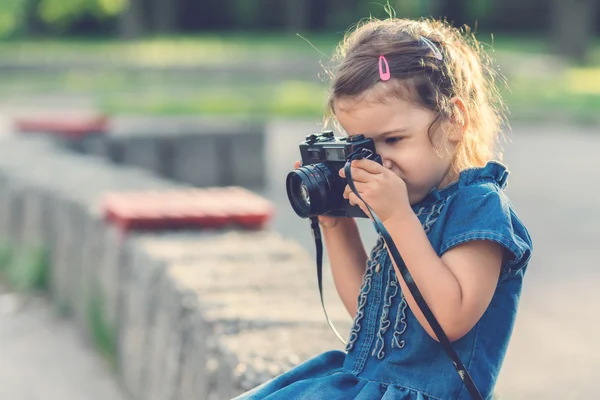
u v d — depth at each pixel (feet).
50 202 24.44
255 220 19.63
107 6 142.10
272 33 164.55
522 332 21.21
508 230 7.92
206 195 22.07
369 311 8.76
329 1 162.40
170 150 42.32
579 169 45.47
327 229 9.71
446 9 148.25
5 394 18.39
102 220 20.33
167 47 136.87
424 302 7.82
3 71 107.76
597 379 18.28
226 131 42.88
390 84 8.21
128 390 17.98
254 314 13.60
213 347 12.78
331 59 9.50
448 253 8.04
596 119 65.82
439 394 8.19
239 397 8.95
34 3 151.53
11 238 27.30
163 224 19.17
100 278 20.24
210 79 104.58
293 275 15.90
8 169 28.30
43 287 25.11
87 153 41.14
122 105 77.71
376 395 8.30
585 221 33.17
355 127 8.45
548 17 148.56
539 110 68.85
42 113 73.15
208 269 16.02
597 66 108.78
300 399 8.43
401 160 8.34
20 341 21.62
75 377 19.30
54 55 123.75
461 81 8.57
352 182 8.16
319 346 12.55
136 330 17.34
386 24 8.82
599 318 22.07
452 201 8.27
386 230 8.04
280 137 59.72
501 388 17.83
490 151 9.27
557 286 24.82
